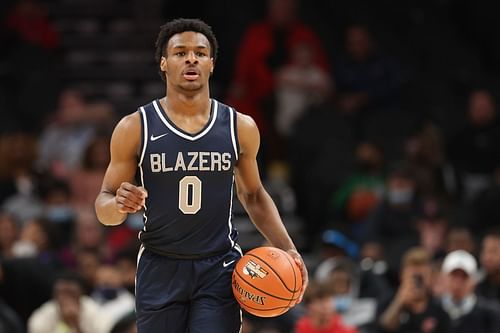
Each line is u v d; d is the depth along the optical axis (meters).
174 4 31.30
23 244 21.38
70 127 26.58
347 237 23.77
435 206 23.22
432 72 30.66
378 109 28.23
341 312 20.06
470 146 26.95
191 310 11.41
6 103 28.69
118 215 11.00
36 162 24.47
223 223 11.41
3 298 19.84
